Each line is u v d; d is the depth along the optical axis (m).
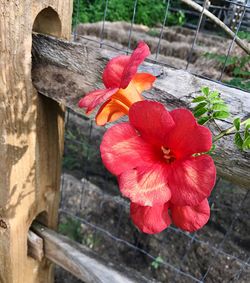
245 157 0.22
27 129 0.32
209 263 0.53
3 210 0.35
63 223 0.60
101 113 0.19
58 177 0.39
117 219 0.61
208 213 0.17
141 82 0.20
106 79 0.19
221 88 0.24
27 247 0.40
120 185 0.17
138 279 0.36
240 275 0.50
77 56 0.28
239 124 0.20
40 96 0.32
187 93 0.24
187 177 0.16
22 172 0.34
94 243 0.59
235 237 0.54
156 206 0.17
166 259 0.55
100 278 0.36
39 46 0.29
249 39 0.52
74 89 0.29
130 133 0.17
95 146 0.68
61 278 0.57
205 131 0.16
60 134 0.37
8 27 0.27
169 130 0.17
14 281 0.40
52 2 0.28
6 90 0.30
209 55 0.60
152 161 0.17
